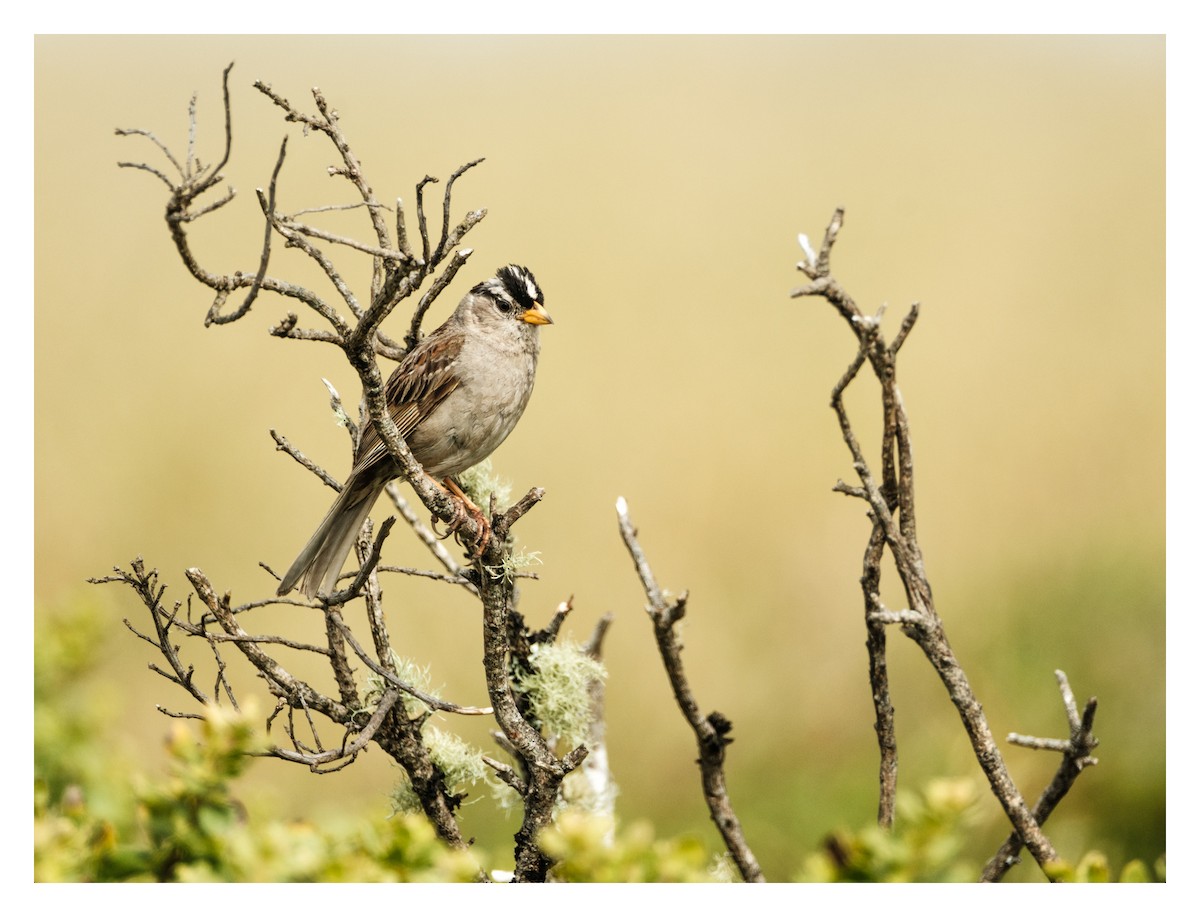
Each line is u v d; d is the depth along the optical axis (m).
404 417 8.62
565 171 20.02
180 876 4.16
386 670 5.59
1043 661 11.09
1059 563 12.90
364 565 6.09
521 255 18.66
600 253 19.17
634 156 20.61
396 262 5.02
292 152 18.50
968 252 18.34
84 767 5.78
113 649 8.68
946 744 10.05
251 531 14.21
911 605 5.26
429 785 5.59
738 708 11.94
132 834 5.02
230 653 11.47
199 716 5.21
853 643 12.58
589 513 14.68
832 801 9.92
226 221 17.42
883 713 5.40
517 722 5.44
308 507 14.51
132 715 10.59
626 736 11.72
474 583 6.07
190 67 18.73
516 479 15.15
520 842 5.46
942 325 17.33
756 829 9.90
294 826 4.36
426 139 19.92
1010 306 17.41
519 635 6.08
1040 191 19.09
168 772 4.30
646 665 12.66
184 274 16.86
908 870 4.09
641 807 10.73
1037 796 9.11
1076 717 5.13
